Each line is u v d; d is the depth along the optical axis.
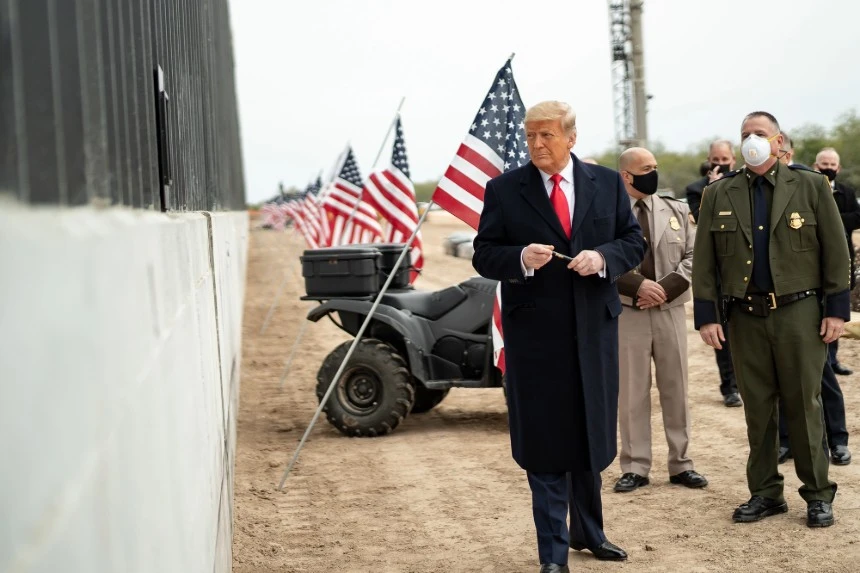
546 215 4.35
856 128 61.38
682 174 71.88
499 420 8.62
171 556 2.05
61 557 1.00
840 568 4.35
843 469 6.02
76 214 1.40
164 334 2.17
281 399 10.31
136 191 2.30
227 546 4.47
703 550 4.71
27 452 0.93
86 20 1.66
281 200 69.44
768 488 5.17
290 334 16.58
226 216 9.95
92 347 1.26
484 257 4.36
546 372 4.30
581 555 4.75
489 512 5.71
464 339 8.09
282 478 6.67
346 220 15.36
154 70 3.25
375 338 8.44
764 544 4.75
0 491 0.85
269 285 28.22
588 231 4.36
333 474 6.85
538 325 4.31
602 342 4.34
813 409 4.92
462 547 5.07
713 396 8.83
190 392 2.84
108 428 1.33
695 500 5.60
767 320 4.91
